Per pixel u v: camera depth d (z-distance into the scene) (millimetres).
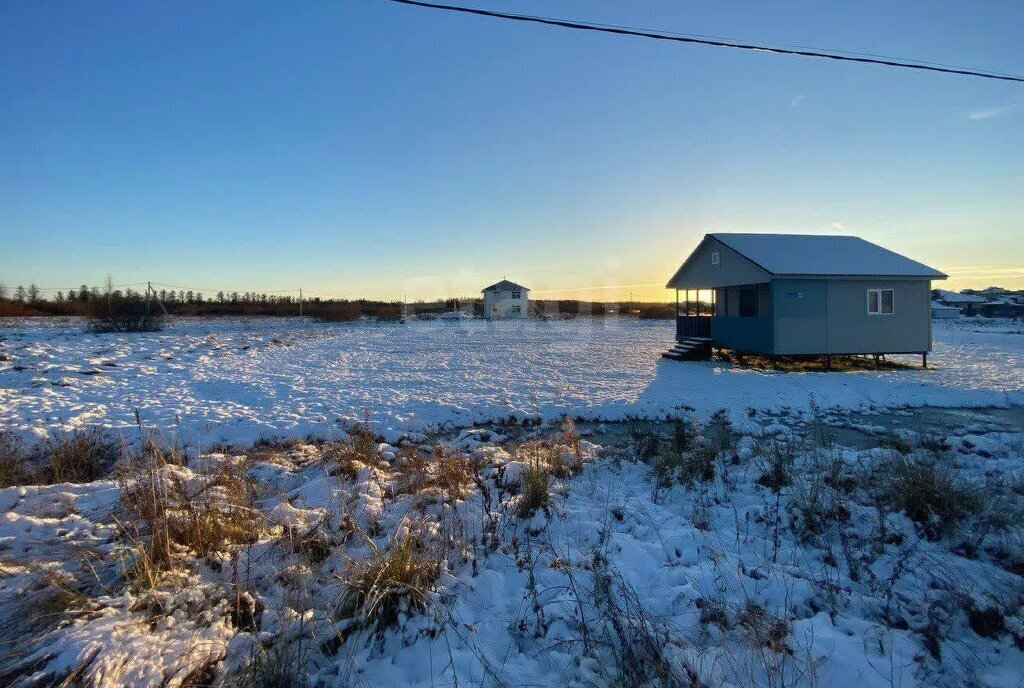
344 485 5621
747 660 2953
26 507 4773
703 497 5629
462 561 4027
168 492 4754
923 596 3713
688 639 3133
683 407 10711
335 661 2961
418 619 3297
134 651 2717
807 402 11273
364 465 6273
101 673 2531
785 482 5871
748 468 6398
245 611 3281
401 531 4223
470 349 22766
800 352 16688
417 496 5215
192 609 3217
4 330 25281
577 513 5176
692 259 21500
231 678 2705
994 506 4918
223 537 4145
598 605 3449
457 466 6148
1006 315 55500
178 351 18188
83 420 8555
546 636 3240
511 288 57531
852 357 19266
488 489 5609
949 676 2916
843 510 4953
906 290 17109
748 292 19562
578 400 11156
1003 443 7672
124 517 4469
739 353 20125
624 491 5941
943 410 10797
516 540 4398
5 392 10391
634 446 7621
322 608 3408
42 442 7191
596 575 3775
